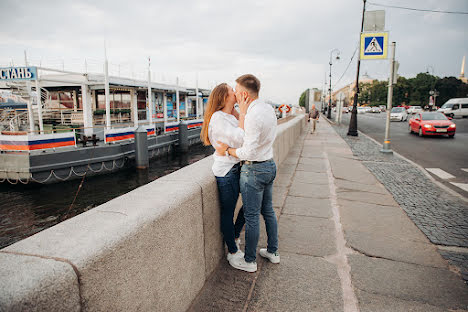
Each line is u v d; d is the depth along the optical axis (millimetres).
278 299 2338
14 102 19219
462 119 31719
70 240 1260
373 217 4230
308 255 3084
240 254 2814
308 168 7719
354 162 8711
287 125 10297
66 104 17062
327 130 21359
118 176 13727
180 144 20156
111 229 1380
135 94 19078
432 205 4785
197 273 2271
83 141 12875
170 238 1803
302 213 4375
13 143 10977
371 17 11328
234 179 2523
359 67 17031
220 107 2432
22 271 1003
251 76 2270
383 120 35000
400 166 8188
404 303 2318
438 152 11461
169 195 1960
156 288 1662
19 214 9273
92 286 1161
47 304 959
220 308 2205
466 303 2322
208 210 2449
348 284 2562
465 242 3420
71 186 12047
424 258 3045
